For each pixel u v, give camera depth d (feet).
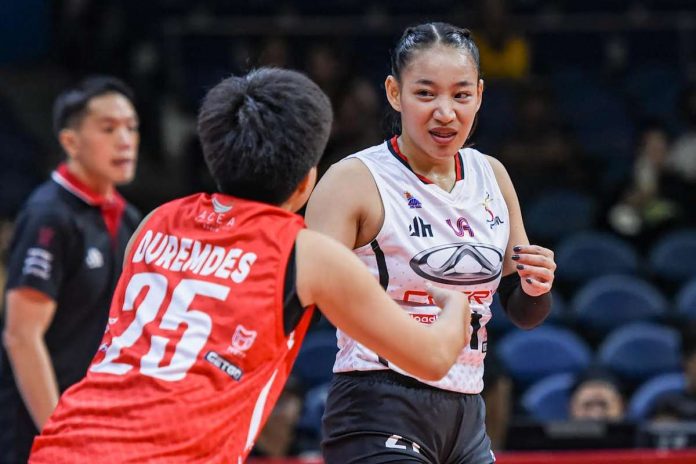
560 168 71.92
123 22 86.17
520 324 22.93
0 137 79.87
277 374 17.17
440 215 21.47
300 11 85.40
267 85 17.83
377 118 71.36
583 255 63.16
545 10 86.12
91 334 29.96
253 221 17.43
